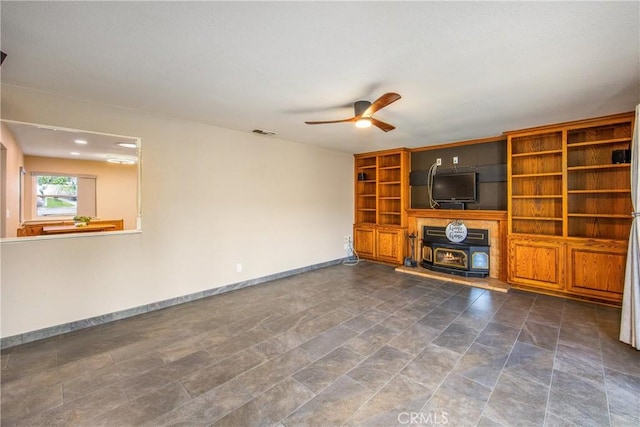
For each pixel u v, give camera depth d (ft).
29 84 8.53
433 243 16.80
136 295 11.01
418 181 18.43
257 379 6.90
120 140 10.74
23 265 8.83
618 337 8.92
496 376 6.99
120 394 6.37
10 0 4.86
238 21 5.56
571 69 7.55
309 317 10.57
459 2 4.98
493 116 11.57
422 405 6.01
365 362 7.61
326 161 18.88
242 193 14.26
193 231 12.58
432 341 8.73
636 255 8.30
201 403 6.07
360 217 21.66
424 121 12.32
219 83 8.45
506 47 6.48
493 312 10.98
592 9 5.16
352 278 15.89
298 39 6.17
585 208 12.77
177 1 4.95
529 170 14.24
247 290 13.88
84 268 9.90
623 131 11.89
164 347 8.45
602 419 5.61
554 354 7.97
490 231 15.34
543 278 13.01
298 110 10.85
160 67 7.47
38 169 12.84
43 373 7.15
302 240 17.31
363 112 9.11
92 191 14.46
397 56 6.89
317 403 6.07
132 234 10.93
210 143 13.05
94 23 5.60
